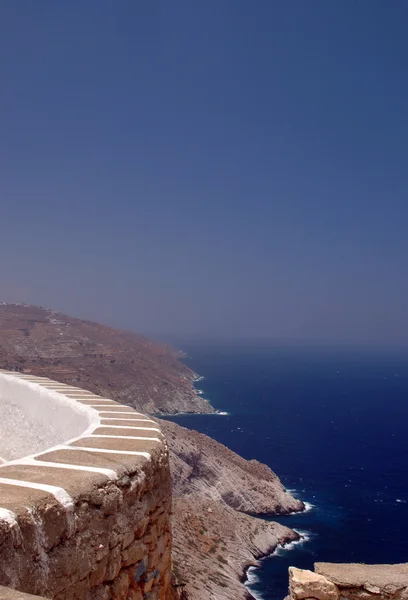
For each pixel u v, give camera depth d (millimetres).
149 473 6723
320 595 8086
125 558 6031
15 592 3475
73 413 10805
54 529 4723
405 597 8031
